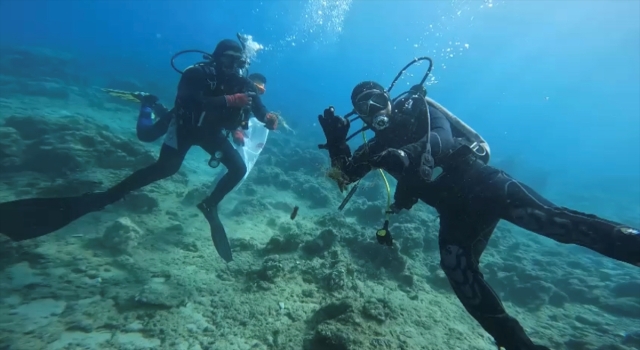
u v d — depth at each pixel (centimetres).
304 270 447
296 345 316
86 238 454
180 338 310
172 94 1998
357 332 319
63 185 547
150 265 424
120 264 411
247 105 421
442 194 258
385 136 281
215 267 443
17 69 1827
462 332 388
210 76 430
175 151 447
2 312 306
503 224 1049
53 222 384
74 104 1334
